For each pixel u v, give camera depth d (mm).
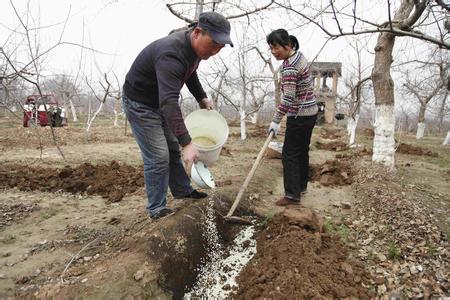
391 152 5668
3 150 7836
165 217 3035
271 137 3541
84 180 4781
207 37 2441
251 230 3406
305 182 4395
